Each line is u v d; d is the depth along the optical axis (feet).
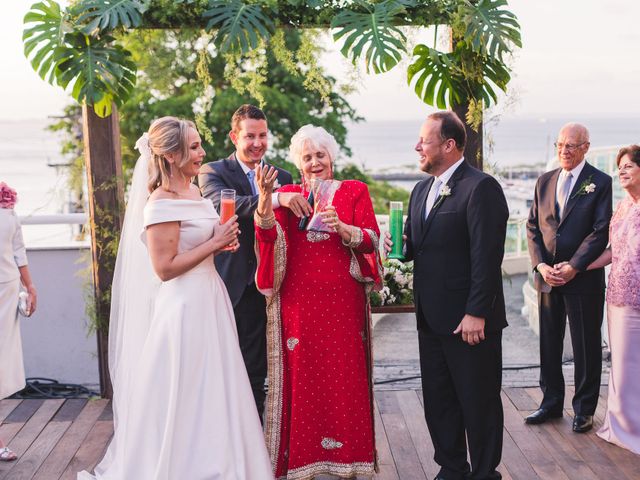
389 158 296.71
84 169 14.97
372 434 10.11
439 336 9.70
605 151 19.10
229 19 11.92
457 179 9.52
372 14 12.01
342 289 9.86
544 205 12.67
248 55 12.85
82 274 14.40
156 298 9.42
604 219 12.07
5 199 11.92
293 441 9.91
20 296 12.23
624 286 11.45
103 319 14.14
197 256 8.86
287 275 9.98
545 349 12.89
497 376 9.66
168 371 8.87
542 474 10.87
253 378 11.94
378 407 13.88
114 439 10.57
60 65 12.21
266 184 9.25
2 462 11.61
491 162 13.20
